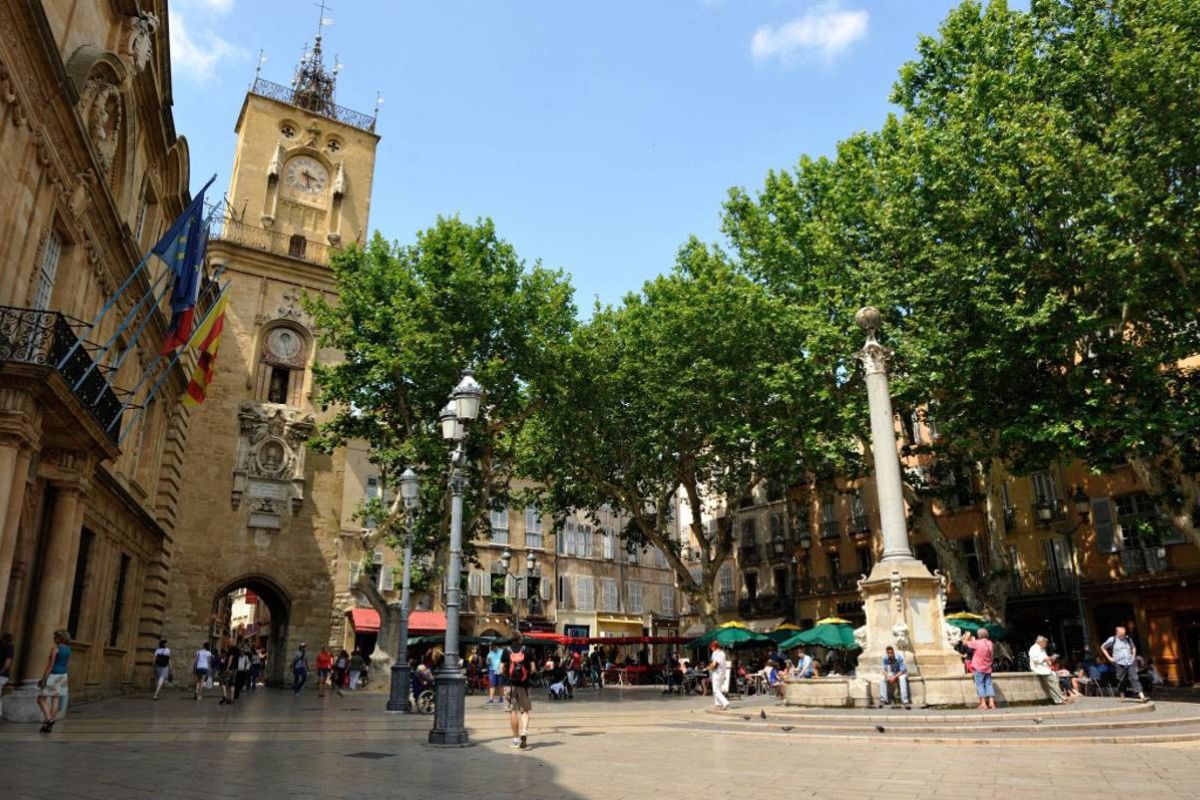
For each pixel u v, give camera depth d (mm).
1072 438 19594
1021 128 20531
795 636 29469
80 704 21250
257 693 30688
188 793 7914
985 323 21516
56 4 16719
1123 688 22500
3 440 13055
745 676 31875
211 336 23359
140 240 25047
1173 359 20188
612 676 43719
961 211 21281
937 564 39906
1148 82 19047
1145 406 19688
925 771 9523
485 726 17031
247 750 11797
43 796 7512
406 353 29047
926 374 22422
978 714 14250
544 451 34719
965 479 31906
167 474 31438
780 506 49938
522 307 30656
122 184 21844
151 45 22281
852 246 26828
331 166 43969
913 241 23422
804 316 26719
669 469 32562
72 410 14734
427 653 34438
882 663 16641
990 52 23891
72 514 16750
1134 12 20500
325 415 39188
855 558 44344
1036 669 17109
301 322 40000
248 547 36344
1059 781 8633
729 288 28578
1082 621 29672
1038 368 21656
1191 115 18938
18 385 13250
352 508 41625
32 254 15789
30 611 17312
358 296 31609
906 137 24391
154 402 28609
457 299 30203
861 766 10078
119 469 24312
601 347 31438
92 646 22766
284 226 41781
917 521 30266
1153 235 19188
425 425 31547
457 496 14219
